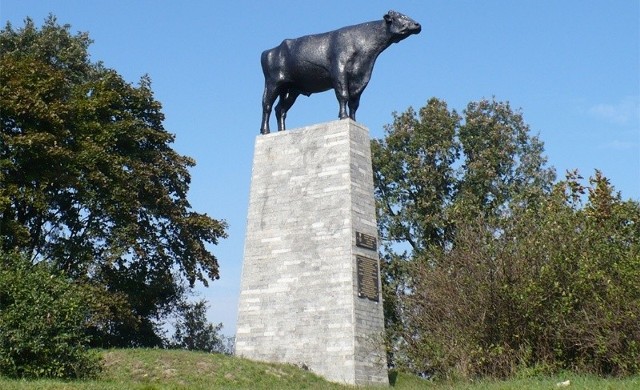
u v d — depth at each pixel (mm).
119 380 28328
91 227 39906
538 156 50594
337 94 35906
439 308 26094
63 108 38875
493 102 51344
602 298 24641
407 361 26781
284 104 37969
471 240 26516
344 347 32750
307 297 34219
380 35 35938
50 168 38062
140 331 44469
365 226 34906
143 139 43500
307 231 35031
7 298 26078
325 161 35469
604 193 30062
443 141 49875
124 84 43906
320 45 36625
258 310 35312
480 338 25328
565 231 25906
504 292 25203
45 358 25828
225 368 31688
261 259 35844
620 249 26156
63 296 27141
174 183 44844
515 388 20312
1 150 36812
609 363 24875
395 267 48562
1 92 37500
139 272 42531
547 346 25094
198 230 44812
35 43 47062
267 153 37125
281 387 29219
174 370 30844
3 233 35875
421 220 49031
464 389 21312
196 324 48500
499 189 48938
